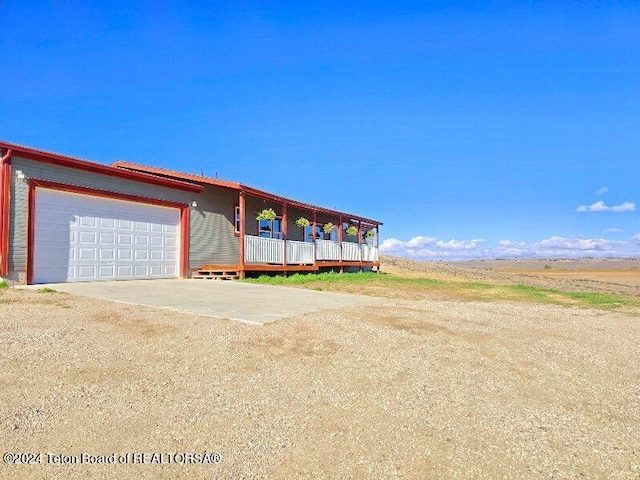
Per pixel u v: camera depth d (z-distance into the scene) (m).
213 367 4.76
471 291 15.77
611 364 5.75
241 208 15.27
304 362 5.07
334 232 25.36
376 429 3.53
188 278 14.80
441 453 3.20
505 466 3.05
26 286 10.08
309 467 2.96
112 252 12.51
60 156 11.01
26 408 3.55
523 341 6.75
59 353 4.84
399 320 7.73
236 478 2.82
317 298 10.40
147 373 4.48
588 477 2.96
